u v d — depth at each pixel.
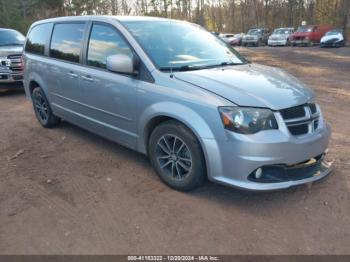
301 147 3.61
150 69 4.17
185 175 3.98
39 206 3.84
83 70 5.09
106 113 4.84
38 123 6.95
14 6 35.88
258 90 3.72
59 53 5.75
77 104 5.41
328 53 23.28
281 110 3.57
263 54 23.62
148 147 4.37
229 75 4.08
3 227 3.48
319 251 3.09
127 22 4.71
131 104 4.36
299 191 4.04
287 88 3.90
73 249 3.15
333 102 8.14
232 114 3.48
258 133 3.45
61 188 4.23
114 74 4.59
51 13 40.81
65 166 4.85
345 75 12.59
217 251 3.10
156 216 3.62
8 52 9.71
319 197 3.91
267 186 3.50
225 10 69.38
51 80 5.95
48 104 6.28
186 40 4.81
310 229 3.38
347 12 41.03
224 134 3.51
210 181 3.88
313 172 3.89
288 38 35.81
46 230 3.42
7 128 6.66
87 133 6.22
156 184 4.27
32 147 5.60
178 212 3.68
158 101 4.00
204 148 3.65
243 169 3.48
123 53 4.51
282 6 58.19
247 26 63.44
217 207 3.76
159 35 4.66
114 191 4.13
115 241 3.25
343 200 3.84
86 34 5.15
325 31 34.06
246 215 3.61
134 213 3.67
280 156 3.49
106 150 5.39
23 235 3.36
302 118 3.71
